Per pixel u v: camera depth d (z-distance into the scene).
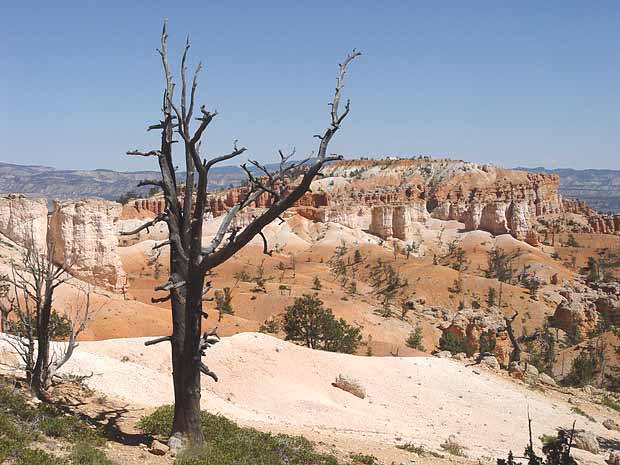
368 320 99.50
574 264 189.00
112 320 54.75
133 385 25.83
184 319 15.98
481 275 169.62
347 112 14.65
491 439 33.22
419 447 25.95
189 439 15.82
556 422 39.53
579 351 80.62
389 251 187.00
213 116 14.91
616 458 29.62
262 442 17.98
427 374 43.28
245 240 14.87
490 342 72.31
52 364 21.19
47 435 14.73
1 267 46.69
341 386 36.84
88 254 66.88
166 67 16.02
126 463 14.26
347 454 19.92
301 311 62.50
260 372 35.00
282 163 15.48
